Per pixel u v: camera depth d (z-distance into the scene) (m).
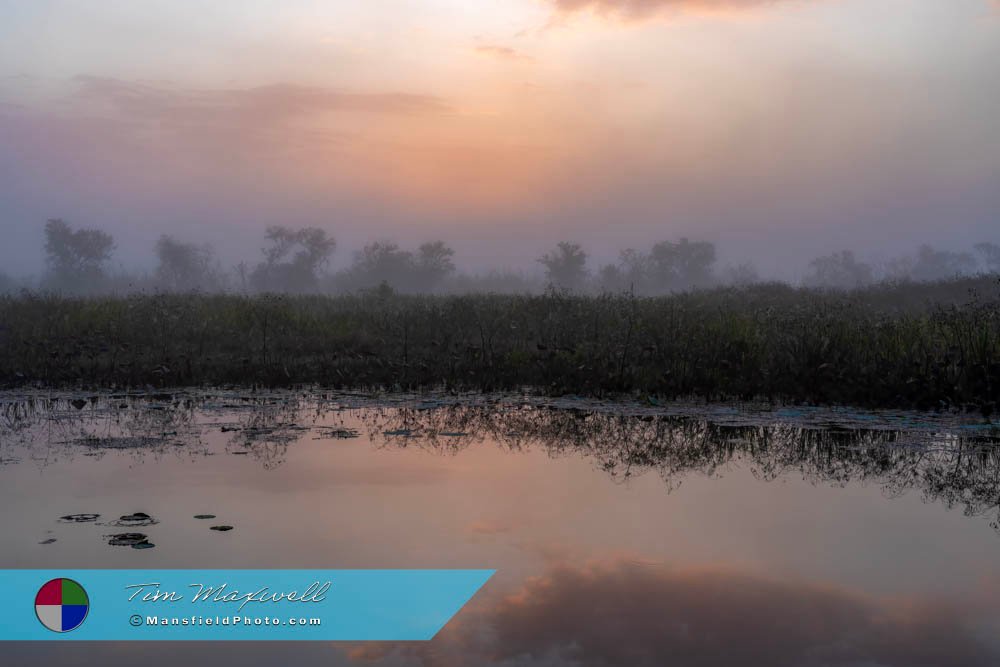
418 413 7.66
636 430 6.82
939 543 3.94
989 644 2.86
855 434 6.66
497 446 6.15
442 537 3.93
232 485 4.88
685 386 8.70
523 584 3.38
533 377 9.60
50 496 4.62
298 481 4.99
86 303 17.61
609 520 4.23
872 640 2.87
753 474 5.33
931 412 7.67
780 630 2.97
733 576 3.48
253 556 3.66
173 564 3.55
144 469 5.30
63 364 10.29
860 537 4.02
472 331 13.75
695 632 2.91
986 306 11.35
